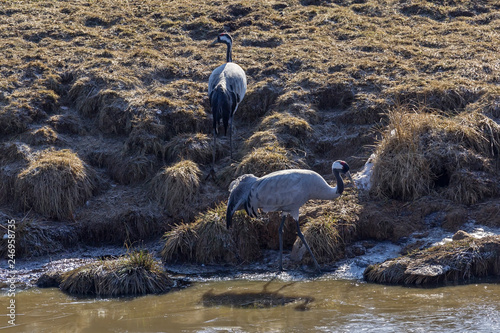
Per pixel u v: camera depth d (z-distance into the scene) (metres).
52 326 16.00
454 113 25.59
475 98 25.92
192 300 17.73
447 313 15.63
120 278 18.66
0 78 28.55
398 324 15.12
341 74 28.77
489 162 22.50
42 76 29.02
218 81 24.70
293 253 20.81
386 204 22.00
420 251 19.08
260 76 29.52
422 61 29.77
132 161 24.98
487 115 24.41
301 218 21.66
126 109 26.69
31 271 20.75
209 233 21.11
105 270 19.08
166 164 25.28
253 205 19.61
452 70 28.66
